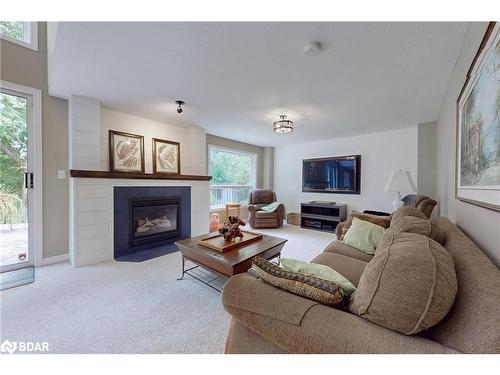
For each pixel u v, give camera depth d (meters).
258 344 0.91
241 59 1.93
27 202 2.67
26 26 2.62
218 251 2.12
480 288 0.67
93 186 2.84
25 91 2.59
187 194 3.96
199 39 1.66
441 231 1.44
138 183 3.29
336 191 5.09
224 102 2.95
